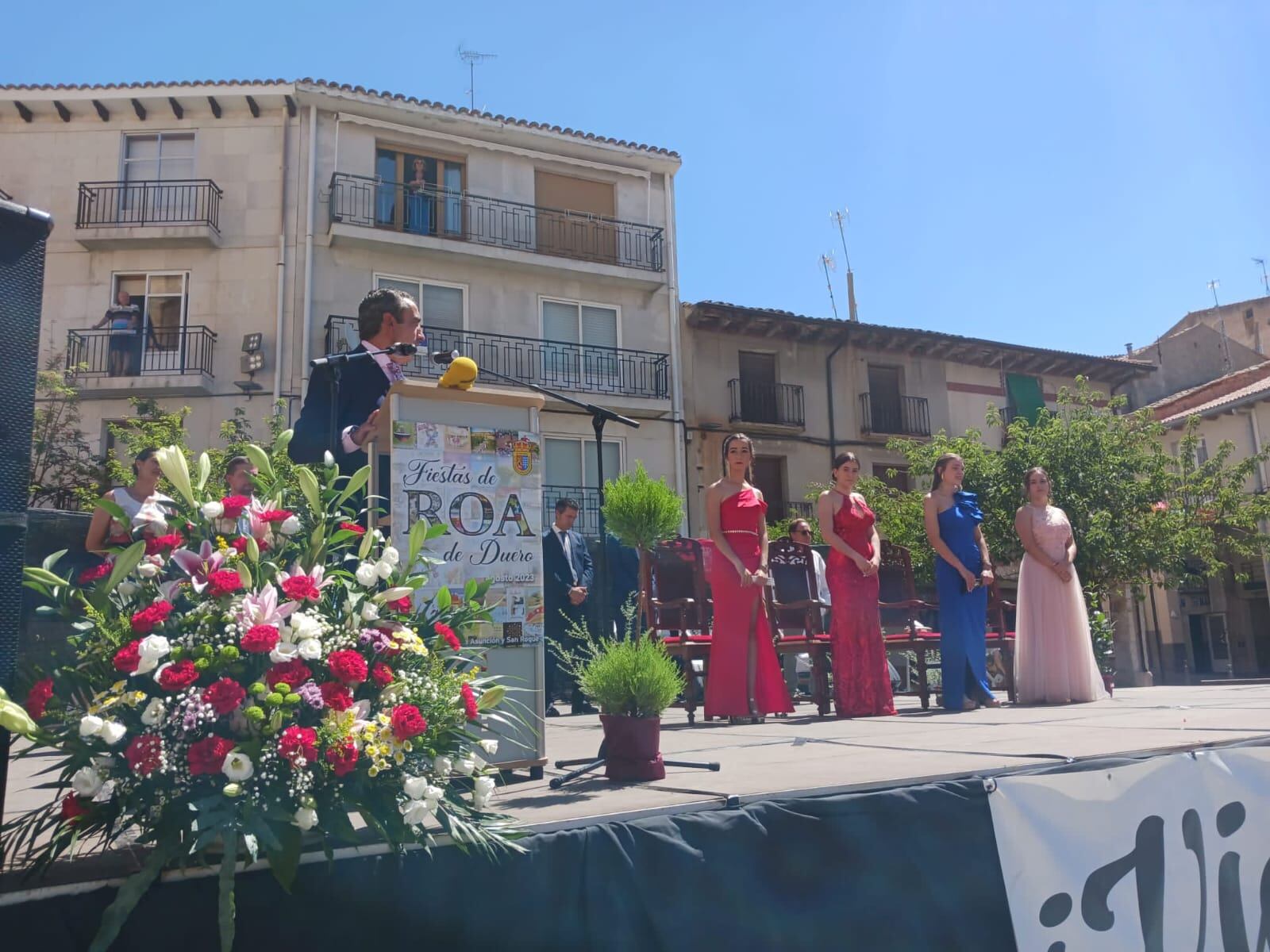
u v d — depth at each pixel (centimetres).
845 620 563
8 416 165
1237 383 2705
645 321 2214
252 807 159
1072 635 612
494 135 2122
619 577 792
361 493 289
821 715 581
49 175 1897
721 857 218
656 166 2284
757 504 531
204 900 164
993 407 1806
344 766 168
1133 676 1536
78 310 1862
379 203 2023
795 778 258
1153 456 1633
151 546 190
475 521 276
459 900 186
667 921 206
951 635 589
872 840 240
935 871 245
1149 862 288
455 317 2039
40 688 167
